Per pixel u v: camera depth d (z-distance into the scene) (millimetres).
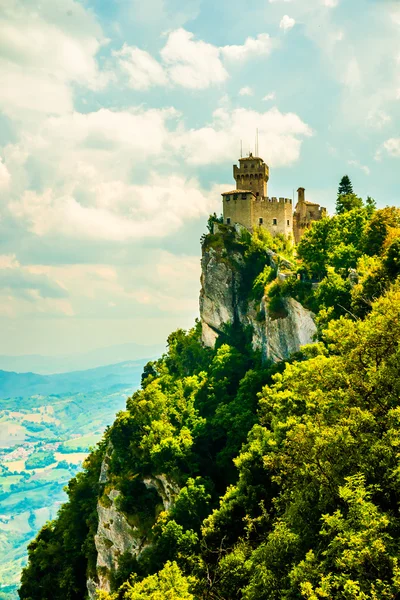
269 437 68188
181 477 100062
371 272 83562
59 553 125500
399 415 38219
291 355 108938
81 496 134750
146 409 119062
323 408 47844
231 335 145500
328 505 40812
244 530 61750
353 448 39938
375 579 30953
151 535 100938
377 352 46281
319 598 32812
